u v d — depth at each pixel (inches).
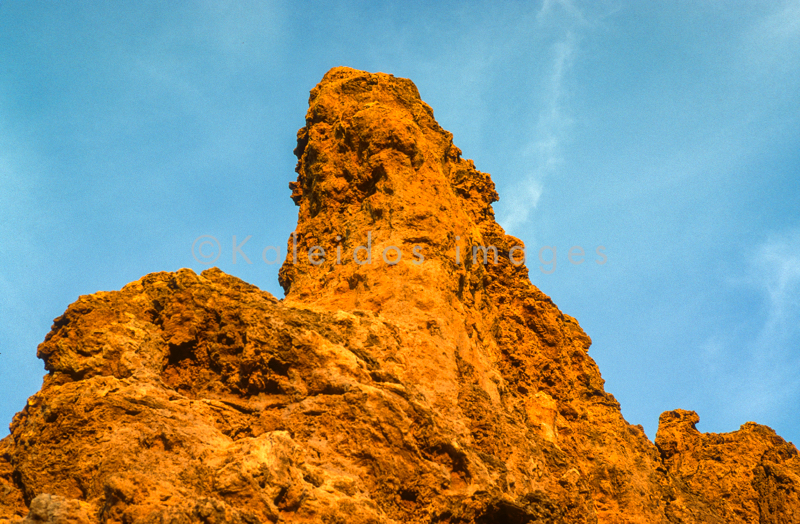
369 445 888.9
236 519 741.9
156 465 834.2
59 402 900.0
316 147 1349.7
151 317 1038.4
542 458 1079.6
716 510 1396.4
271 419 910.4
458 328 1122.0
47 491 847.1
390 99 1387.8
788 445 1524.4
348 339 1013.2
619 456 1338.6
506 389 1168.2
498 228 1477.6
